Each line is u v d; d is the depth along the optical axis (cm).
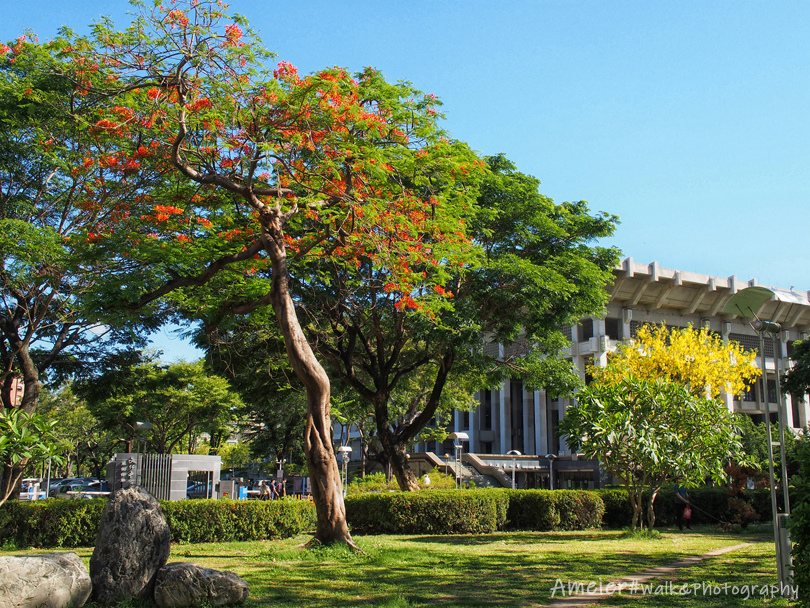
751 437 3609
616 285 4616
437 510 1689
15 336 1870
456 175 1503
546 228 1992
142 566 708
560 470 4375
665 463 1599
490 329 2045
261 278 1670
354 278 1831
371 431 4306
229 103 1250
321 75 1219
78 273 1605
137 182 1530
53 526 1426
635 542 1484
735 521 1905
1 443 686
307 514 1684
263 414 4694
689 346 3225
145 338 2331
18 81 1532
